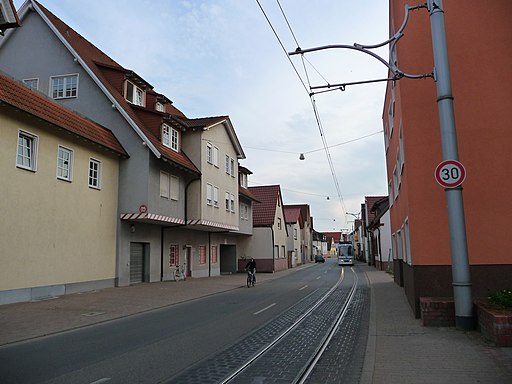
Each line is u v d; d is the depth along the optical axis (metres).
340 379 6.29
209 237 34.50
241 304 16.12
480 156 11.86
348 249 61.81
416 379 6.00
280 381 6.21
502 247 11.45
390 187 23.41
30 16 23.67
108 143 20.59
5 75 15.99
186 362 7.30
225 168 31.98
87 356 7.80
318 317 12.55
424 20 12.68
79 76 22.86
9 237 15.00
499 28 12.27
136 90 25.59
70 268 18.17
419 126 12.39
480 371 6.28
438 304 10.01
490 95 12.04
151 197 22.05
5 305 14.53
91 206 19.77
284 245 51.53
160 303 16.11
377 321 11.25
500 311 8.16
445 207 11.92
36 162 16.39
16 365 7.18
